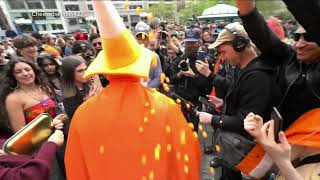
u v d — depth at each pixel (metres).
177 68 3.14
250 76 1.43
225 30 1.60
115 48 0.95
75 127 1.13
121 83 1.06
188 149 1.09
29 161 1.25
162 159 1.04
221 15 9.42
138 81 1.08
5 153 1.33
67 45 6.00
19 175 1.20
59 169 2.43
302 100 1.18
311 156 1.11
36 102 2.17
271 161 1.31
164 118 1.05
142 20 2.49
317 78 1.12
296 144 1.12
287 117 1.25
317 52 1.10
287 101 1.24
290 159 1.11
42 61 2.74
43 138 1.49
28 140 1.41
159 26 3.60
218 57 3.09
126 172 1.04
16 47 3.18
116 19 0.93
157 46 3.34
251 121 1.03
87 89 2.29
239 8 1.22
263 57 1.46
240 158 1.41
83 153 1.12
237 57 1.60
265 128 1.04
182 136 1.07
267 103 1.36
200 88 2.80
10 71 2.12
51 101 2.29
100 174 1.08
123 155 1.04
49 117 1.56
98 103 1.09
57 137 1.46
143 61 1.00
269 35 1.31
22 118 2.08
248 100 1.43
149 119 1.04
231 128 1.50
